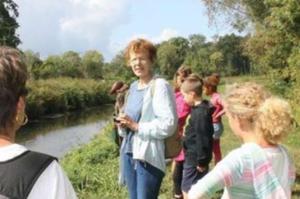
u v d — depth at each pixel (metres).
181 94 6.70
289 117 2.99
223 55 78.81
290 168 3.09
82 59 88.88
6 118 1.94
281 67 19.47
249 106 3.02
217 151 7.88
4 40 40.47
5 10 43.28
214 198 6.40
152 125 4.57
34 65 69.56
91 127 35.06
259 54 27.75
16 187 1.79
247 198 2.97
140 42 4.75
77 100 54.44
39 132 32.47
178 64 85.06
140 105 4.73
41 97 45.28
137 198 4.78
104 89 63.41
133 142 4.71
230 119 3.13
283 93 18.23
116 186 8.30
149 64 4.79
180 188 6.67
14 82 1.94
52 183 1.85
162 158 4.67
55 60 81.62
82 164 10.73
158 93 4.64
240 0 30.98
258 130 3.03
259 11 29.03
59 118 44.59
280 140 3.04
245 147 3.01
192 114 5.93
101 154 11.24
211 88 7.87
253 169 2.95
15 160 1.85
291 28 15.45
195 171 5.86
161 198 7.24
